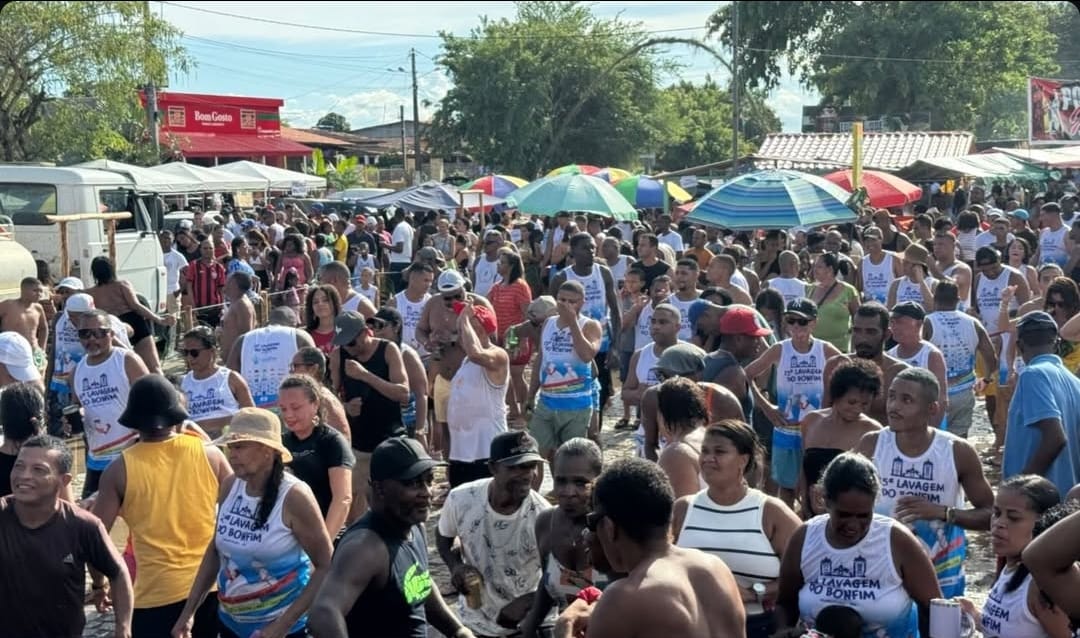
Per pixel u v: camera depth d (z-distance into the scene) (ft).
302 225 75.92
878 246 42.09
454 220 82.53
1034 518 14.76
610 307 39.42
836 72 197.98
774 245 46.75
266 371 27.78
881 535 14.53
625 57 166.30
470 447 27.61
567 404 30.55
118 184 57.62
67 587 16.46
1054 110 128.67
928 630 14.60
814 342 26.22
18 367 28.27
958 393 30.94
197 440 19.08
